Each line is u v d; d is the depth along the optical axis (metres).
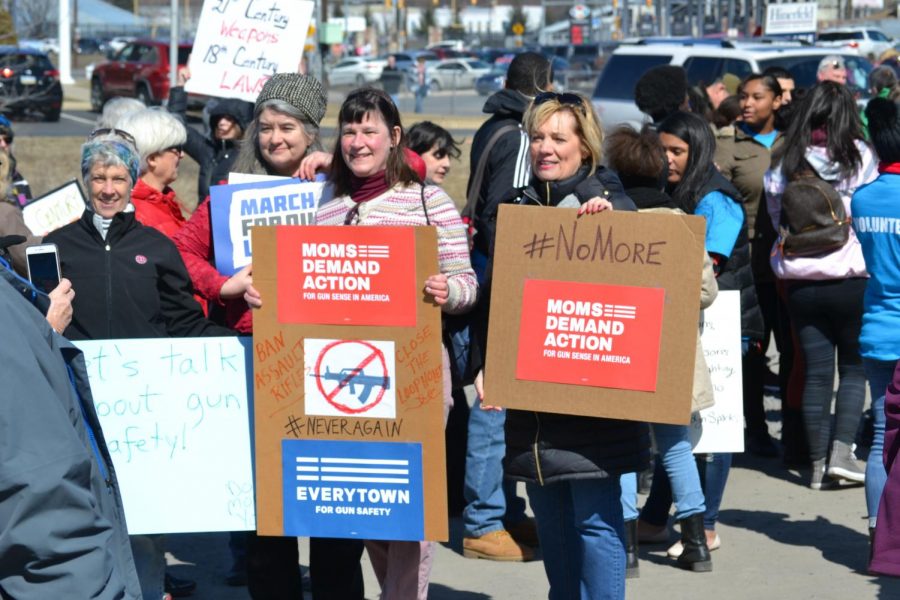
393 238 4.87
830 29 46.47
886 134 6.52
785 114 9.48
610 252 4.86
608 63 20.50
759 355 9.20
